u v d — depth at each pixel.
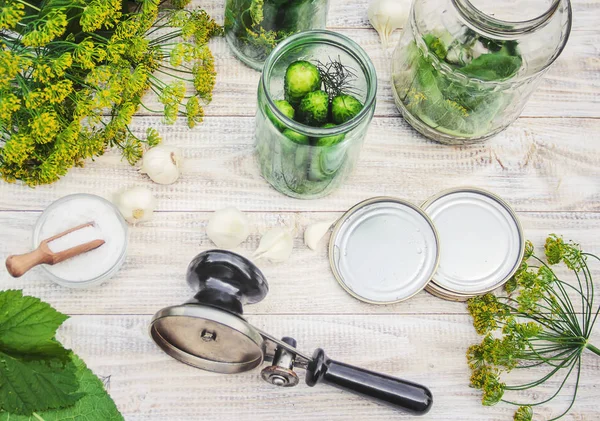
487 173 1.29
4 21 0.96
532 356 1.20
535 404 1.16
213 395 1.18
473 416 1.20
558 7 1.06
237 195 1.25
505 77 1.09
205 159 1.26
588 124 1.32
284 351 1.06
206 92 1.21
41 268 1.14
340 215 1.26
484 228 1.25
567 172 1.30
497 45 1.07
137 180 1.24
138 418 1.17
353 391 1.09
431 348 1.21
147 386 1.17
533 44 1.08
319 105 1.05
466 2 1.02
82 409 1.13
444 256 1.23
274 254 1.19
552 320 1.18
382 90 1.30
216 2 1.32
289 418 1.18
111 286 1.20
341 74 1.10
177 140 1.26
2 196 1.21
